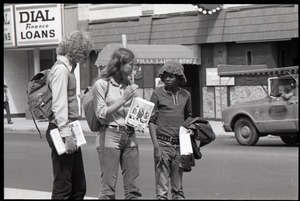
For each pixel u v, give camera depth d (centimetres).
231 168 1193
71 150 655
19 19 2952
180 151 722
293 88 1556
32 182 1084
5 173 1203
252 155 1398
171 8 2523
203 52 2458
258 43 2312
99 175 1162
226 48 2384
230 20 2355
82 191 711
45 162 1376
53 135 653
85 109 679
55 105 654
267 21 2256
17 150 1647
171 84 729
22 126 2473
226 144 1684
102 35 2725
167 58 2322
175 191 740
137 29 2617
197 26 2439
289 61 2306
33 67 3125
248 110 1616
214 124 2247
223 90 2370
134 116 658
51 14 2875
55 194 679
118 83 671
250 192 910
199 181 1043
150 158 1405
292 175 1080
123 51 668
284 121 1535
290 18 2205
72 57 669
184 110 749
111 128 663
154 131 728
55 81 655
